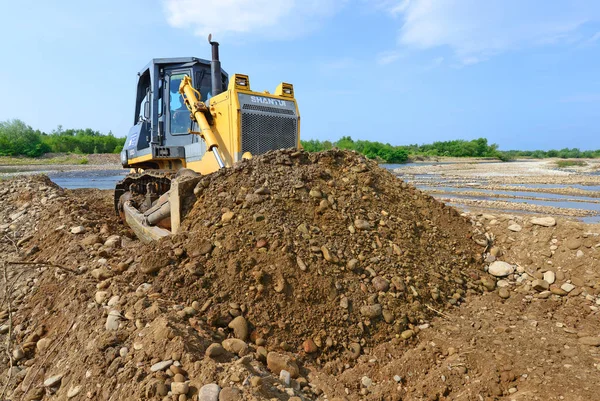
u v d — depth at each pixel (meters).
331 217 4.29
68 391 2.76
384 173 5.60
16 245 6.05
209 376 2.52
